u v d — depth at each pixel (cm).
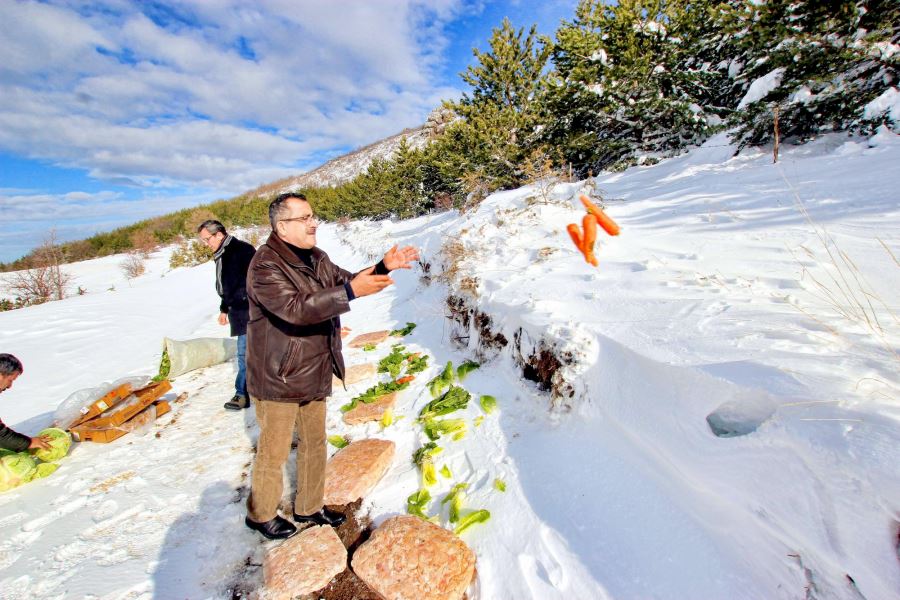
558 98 888
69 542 245
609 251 388
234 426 372
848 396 129
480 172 1177
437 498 236
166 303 1177
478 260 489
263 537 232
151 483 296
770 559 132
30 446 319
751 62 659
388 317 623
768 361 160
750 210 399
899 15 515
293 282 200
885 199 326
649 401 192
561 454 227
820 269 254
